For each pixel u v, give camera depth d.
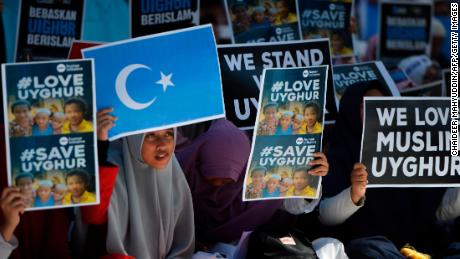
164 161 4.61
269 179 4.68
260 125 4.61
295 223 5.26
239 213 5.20
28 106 4.08
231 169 5.13
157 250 4.78
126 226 4.65
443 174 4.96
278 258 4.73
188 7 6.25
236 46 5.72
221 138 5.18
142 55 4.41
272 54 5.76
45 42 6.12
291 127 4.63
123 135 4.38
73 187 4.14
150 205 4.73
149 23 6.25
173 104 4.45
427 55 7.39
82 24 6.18
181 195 4.87
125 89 4.38
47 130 4.10
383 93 5.57
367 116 4.89
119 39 6.48
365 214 5.38
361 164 4.91
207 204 5.20
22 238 4.45
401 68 6.96
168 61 4.44
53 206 4.12
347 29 6.77
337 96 6.21
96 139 4.14
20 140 4.09
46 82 4.09
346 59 6.76
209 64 4.48
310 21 6.69
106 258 4.43
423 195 5.43
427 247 5.45
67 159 4.13
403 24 7.36
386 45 7.34
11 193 4.04
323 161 4.70
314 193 4.73
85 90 4.12
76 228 4.57
